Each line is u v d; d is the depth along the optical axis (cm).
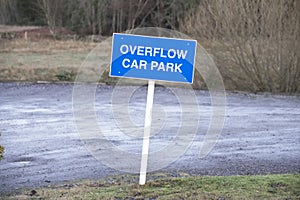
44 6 3278
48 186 658
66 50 2678
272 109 1451
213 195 580
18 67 2200
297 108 1478
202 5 1839
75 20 3247
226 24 1761
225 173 744
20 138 995
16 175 725
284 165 812
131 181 667
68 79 2011
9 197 592
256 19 1738
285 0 1716
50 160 819
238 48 1775
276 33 1742
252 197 577
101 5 3155
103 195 586
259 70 1784
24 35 3069
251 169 778
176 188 612
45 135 1022
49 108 1385
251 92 1777
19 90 1759
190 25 1836
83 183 666
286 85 1786
